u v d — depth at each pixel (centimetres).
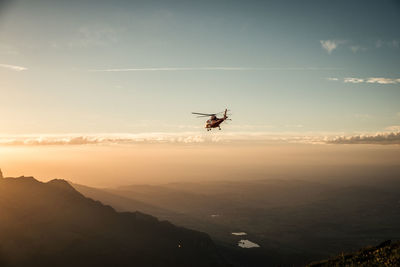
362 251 4541
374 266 3800
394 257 3775
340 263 4319
